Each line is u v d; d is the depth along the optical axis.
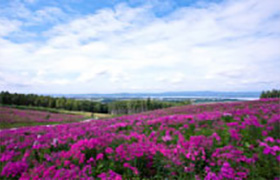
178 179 5.57
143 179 5.66
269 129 8.06
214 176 5.28
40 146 8.00
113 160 6.27
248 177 5.44
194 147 6.82
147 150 6.70
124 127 11.90
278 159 5.75
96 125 13.73
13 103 86.00
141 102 121.31
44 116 45.84
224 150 6.79
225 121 10.74
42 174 5.60
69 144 8.20
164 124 11.12
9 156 7.12
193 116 12.28
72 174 5.27
